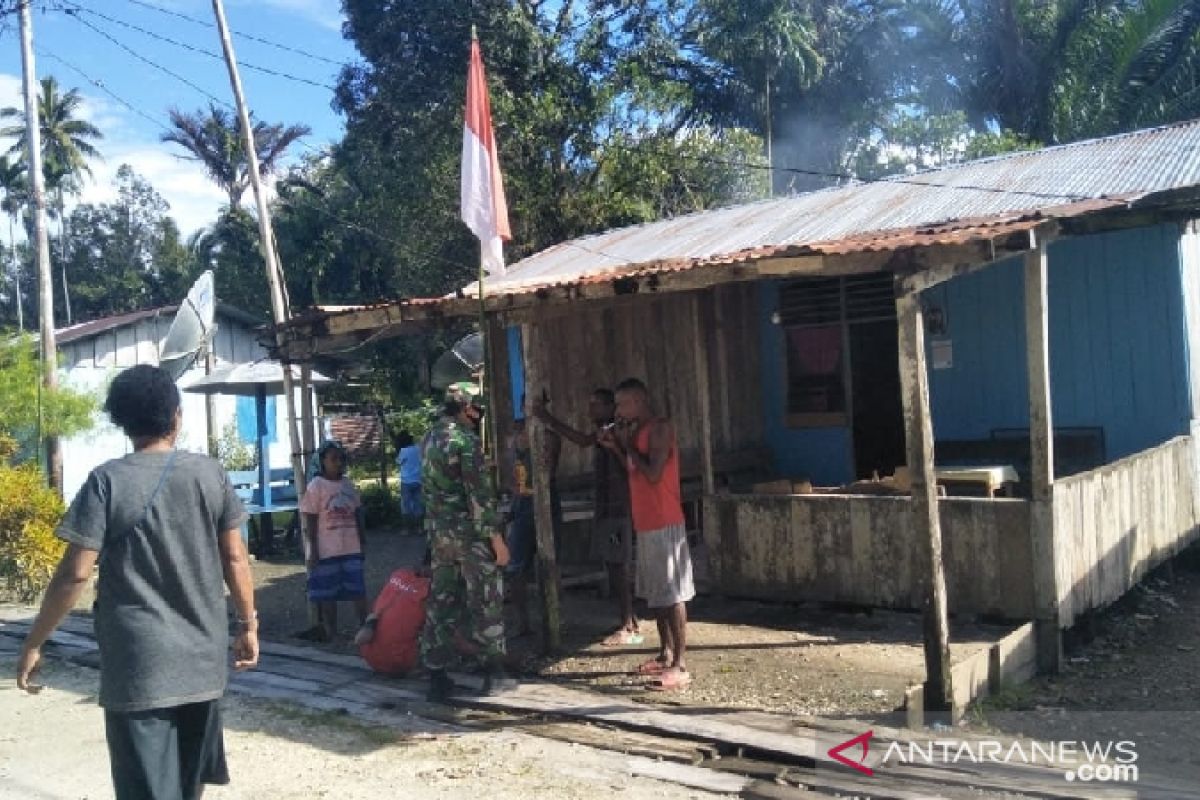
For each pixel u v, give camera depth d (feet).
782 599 24.77
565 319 32.71
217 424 63.98
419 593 22.18
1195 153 27.48
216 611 11.94
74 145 144.87
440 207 67.67
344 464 26.78
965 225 20.34
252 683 22.29
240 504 12.50
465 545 19.90
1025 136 68.33
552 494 24.47
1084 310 28.12
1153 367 27.22
